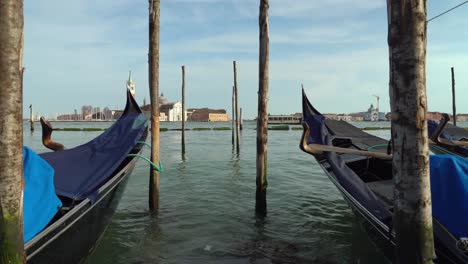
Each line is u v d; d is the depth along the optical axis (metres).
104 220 4.84
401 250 2.46
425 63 2.33
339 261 4.44
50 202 3.34
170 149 19.28
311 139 7.09
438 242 3.01
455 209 3.10
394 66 2.37
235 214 6.32
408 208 2.39
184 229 5.55
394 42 2.36
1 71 2.05
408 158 2.36
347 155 6.58
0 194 2.12
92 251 4.57
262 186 6.22
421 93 2.31
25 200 3.16
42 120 5.81
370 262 4.40
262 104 6.10
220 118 156.00
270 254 4.65
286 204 6.96
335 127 8.17
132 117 6.64
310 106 8.47
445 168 3.26
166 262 4.40
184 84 17.02
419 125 2.32
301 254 4.65
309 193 7.89
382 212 3.71
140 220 5.98
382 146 6.88
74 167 4.83
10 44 2.06
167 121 140.00
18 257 2.21
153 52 6.23
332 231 5.48
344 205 6.90
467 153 6.89
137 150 6.41
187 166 12.29
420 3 2.29
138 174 10.20
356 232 5.43
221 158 14.82
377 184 5.17
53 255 3.25
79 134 36.94
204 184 8.98
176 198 7.46
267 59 6.03
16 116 2.13
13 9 2.06
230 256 4.59
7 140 2.11
